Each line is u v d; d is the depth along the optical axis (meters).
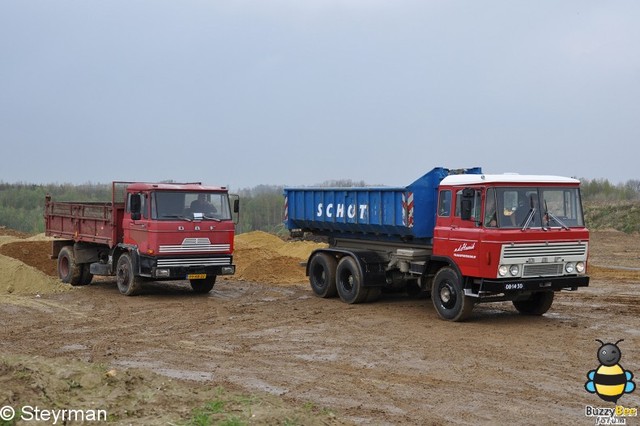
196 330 14.57
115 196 19.67
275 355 12.23
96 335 14.02
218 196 19.28
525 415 8.84
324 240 20.66
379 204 17.09
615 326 14.62
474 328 14.41
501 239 13.82
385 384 10.30
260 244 32.19
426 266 15.91
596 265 29.58
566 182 14.70
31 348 12.77
